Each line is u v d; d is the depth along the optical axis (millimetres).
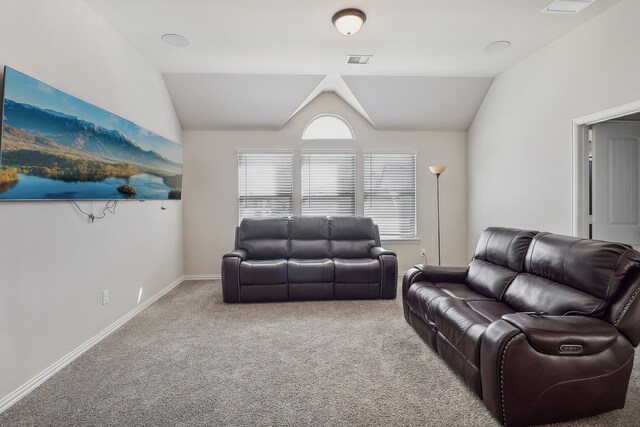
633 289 1664
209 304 3604
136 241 3287
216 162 4793
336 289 3746
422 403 1810
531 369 1549
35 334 2012
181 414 1723
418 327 2680
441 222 5016
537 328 1566
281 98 4426
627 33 2568
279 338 2689
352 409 1759
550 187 3371
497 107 4223
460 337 1940
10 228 1843
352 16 2656
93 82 2625
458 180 5008
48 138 2059
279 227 4262
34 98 1943
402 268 4988
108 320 2789
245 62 3736
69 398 1872
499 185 4211
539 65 3482
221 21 2844
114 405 1803
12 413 1742
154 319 3141
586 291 1823
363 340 2645
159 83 3961
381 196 4969
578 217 3055
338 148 4891
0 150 1726
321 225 4332
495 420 1663
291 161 4879
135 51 3346
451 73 4125
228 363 2273
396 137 4949
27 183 1907
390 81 4270
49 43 2141
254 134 4824
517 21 2893
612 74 2691
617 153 3047
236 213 4816
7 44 1824
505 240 2631
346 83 4273
